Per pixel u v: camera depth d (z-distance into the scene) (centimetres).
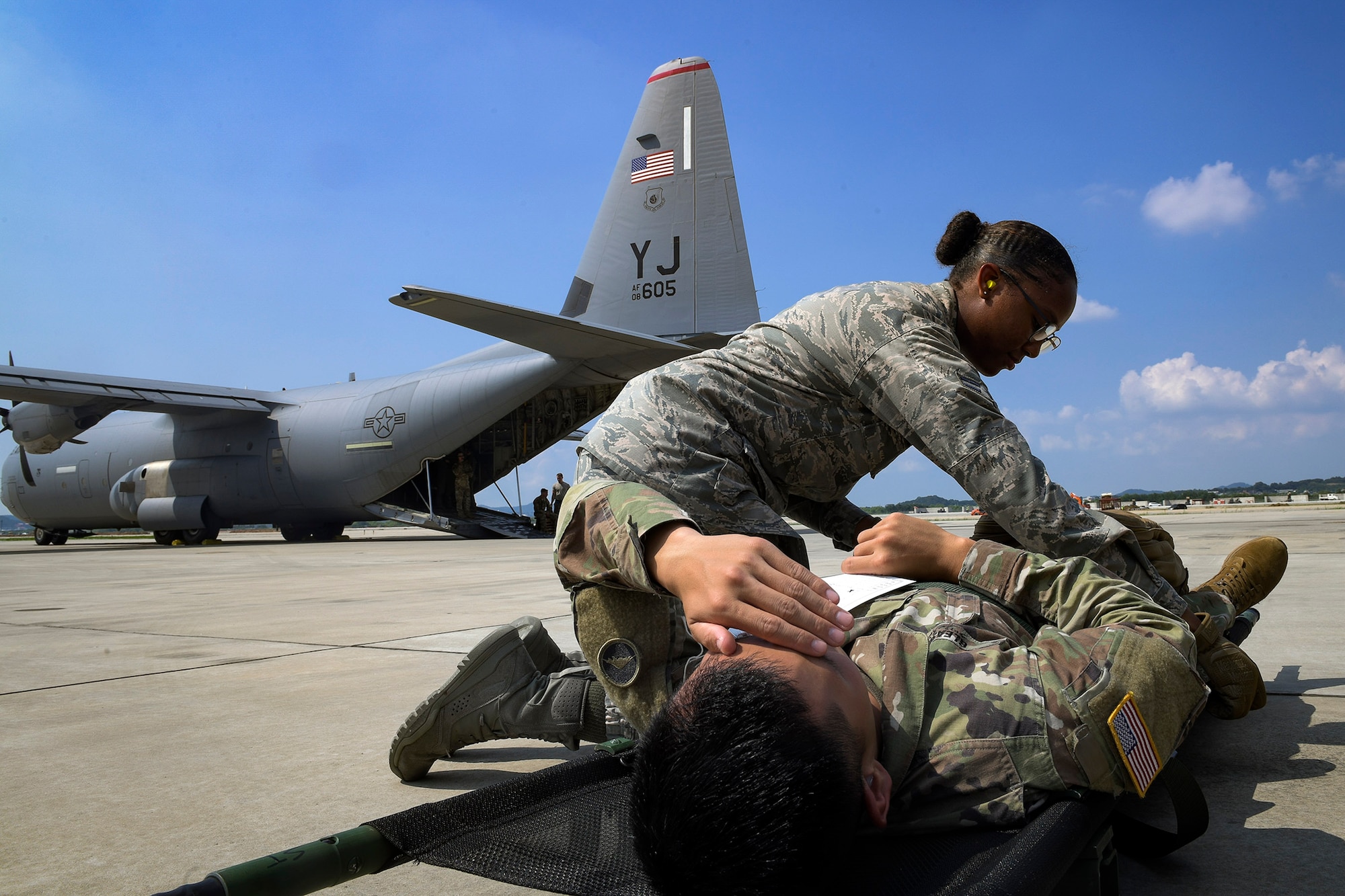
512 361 1650
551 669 177
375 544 1731
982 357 172
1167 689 104
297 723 226
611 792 119
